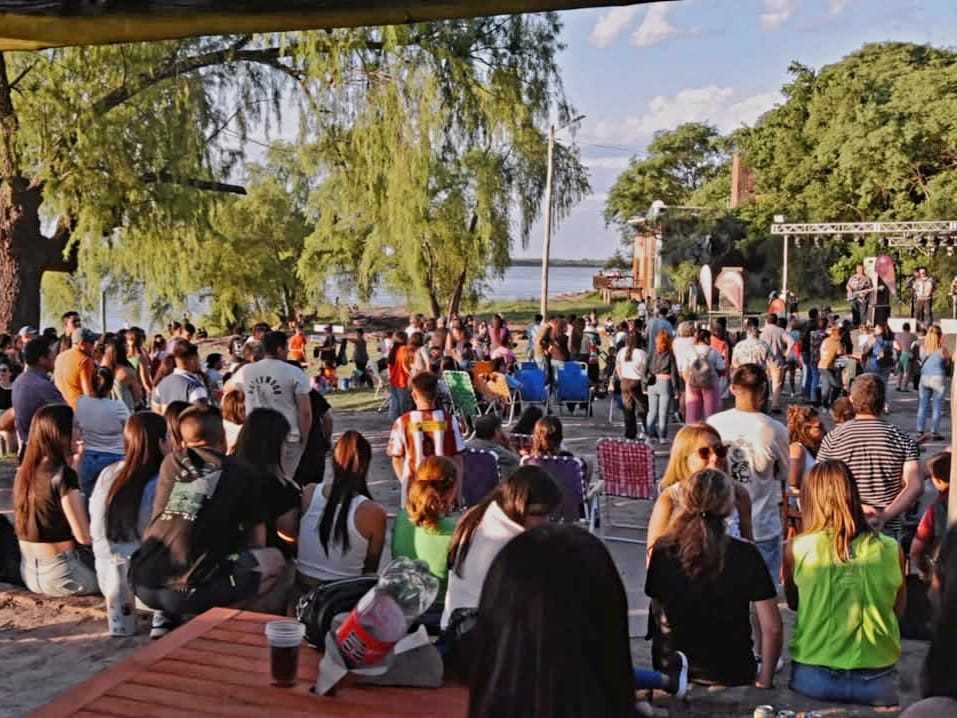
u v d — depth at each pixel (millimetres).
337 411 19062
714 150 78688
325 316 52094
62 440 6578
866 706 5051
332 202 42938
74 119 21688
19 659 5812
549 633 1835
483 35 26781
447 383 15469
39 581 6656
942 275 46281
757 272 54781
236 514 5375
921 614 6152
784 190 54438
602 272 79438
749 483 6188
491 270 37812
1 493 10805
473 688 1911
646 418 15734
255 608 5457
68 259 25547
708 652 4777
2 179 22594
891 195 50781
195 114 23203
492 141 27125
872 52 55031
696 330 14391
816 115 53156
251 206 47469
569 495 7477
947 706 1630
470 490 8094
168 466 5516
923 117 47281
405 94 25609
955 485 3900
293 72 25531
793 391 21375
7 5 1874
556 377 17812
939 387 15062
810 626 5090
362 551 5465
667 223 56031
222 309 45000
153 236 24453
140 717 3529
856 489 5086
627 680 1896
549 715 1809
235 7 1856
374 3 1840
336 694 3758
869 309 35406
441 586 5344
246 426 5852
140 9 1862
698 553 4730
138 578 5406
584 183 37281
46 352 9383
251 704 3656
